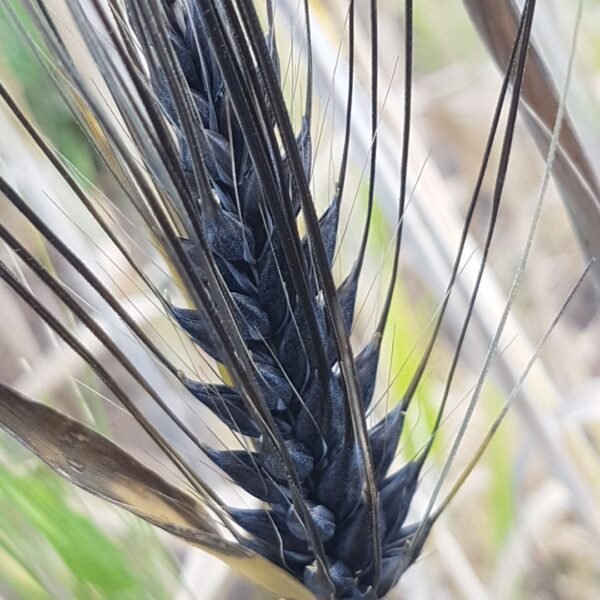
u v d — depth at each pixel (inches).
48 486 8.0
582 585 10.8
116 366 9.5
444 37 14.2
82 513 8.1
